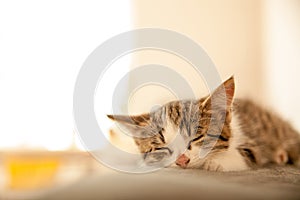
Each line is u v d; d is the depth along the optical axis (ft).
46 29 1.68
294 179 1.03
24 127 1.55
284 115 1.50
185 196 0.86
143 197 0.85
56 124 1.55
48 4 1.68
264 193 0.89
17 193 0.85
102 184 0.88
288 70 1.78
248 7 1.78
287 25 1.79
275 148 1.32
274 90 1.70
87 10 1.70
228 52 1.78
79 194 0.85
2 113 1.59
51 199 0.84
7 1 1.66
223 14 1.78
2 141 1.50
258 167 1.24
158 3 1.75
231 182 0.95
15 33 1.67
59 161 1.07
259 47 1.78
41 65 1.66
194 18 1.78
